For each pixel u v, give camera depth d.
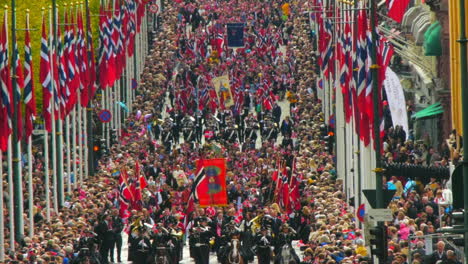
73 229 165.75
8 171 170.88
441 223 140.62
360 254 138.62
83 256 153.38
